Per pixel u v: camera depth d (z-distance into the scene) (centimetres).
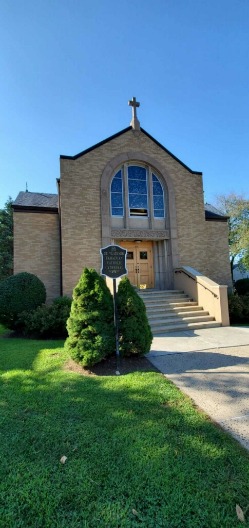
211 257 1492
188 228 1379
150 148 1361
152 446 269
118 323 572
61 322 884
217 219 1527
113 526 181
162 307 1087
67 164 1205
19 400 385
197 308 1104
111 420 322
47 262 1250
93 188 1233
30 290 990
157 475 228
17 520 188
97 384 443
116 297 582
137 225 1318
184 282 1251
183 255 1350
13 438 289
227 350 659
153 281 1389
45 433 297
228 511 192
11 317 964
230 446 270
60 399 385
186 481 221
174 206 1361
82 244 1186
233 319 1162
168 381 458
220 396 394
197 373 499
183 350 666
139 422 317
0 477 229
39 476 230
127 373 505
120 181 1316
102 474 231
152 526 181
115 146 1296
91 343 526
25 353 654
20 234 1238
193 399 386
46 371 516
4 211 2881
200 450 262
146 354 627
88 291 566
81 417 332
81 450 266
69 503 201
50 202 1414
